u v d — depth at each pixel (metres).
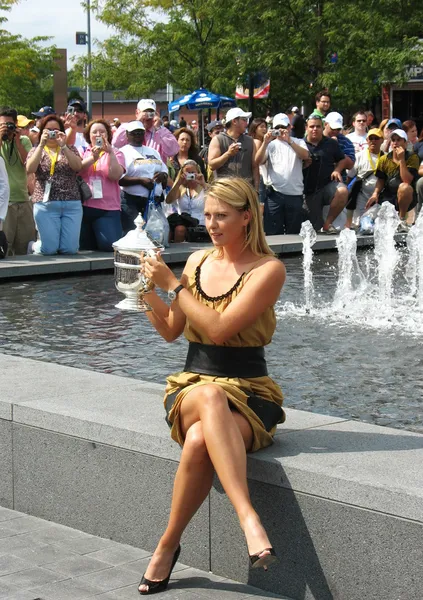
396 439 4.37
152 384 5.51
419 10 23.09
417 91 31.62
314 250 15.00
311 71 25.52
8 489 5.17
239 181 4.40
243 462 3.97
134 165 14.00
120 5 32.69
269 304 4.32
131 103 63.50
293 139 15.83
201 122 31.12
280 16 25.11
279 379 6.67
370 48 23.73
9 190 13.20
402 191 16.64
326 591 3.93
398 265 13.71
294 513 3.99
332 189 16.33
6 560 4.48
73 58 35.28
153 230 13.74
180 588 4.19
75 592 4.13
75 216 13.30
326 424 4.68
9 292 10.91
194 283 4.51
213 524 4.30
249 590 4.16
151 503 4.54
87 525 4.82
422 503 3.58
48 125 13.15
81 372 5.84
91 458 4.75
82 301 10.20
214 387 4.12
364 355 7.43
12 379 5.64
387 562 3.71
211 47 29.67
